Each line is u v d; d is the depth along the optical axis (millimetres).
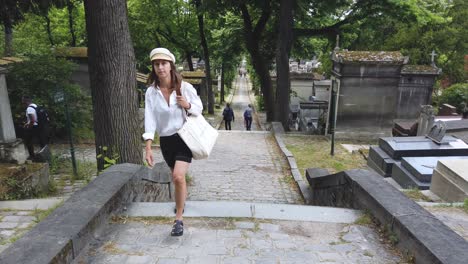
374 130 14367
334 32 18984
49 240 2871
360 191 4340
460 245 2883
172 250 3336
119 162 6504
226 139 14594
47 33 26516
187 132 3387
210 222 3934
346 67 13742
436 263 2730
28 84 12039
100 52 6180
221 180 9328
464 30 27500
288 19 16938
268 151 12617
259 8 19734
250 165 10812
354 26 18688
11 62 11766
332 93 14695
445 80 31047
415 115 16406
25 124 10070
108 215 3799
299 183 8906
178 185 3486
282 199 8141
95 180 4316
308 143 13500
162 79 3379
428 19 16656
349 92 14023
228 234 3674
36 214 5176
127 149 6543
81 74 15688
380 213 3762
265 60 23734
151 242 3473
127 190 4410
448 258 2693
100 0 6004
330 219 4027
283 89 17672
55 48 15742
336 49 14281
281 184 9188
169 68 3363
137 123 6711
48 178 8156
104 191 3973
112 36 6141
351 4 17391
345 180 4934
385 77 13805
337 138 14344
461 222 4449
